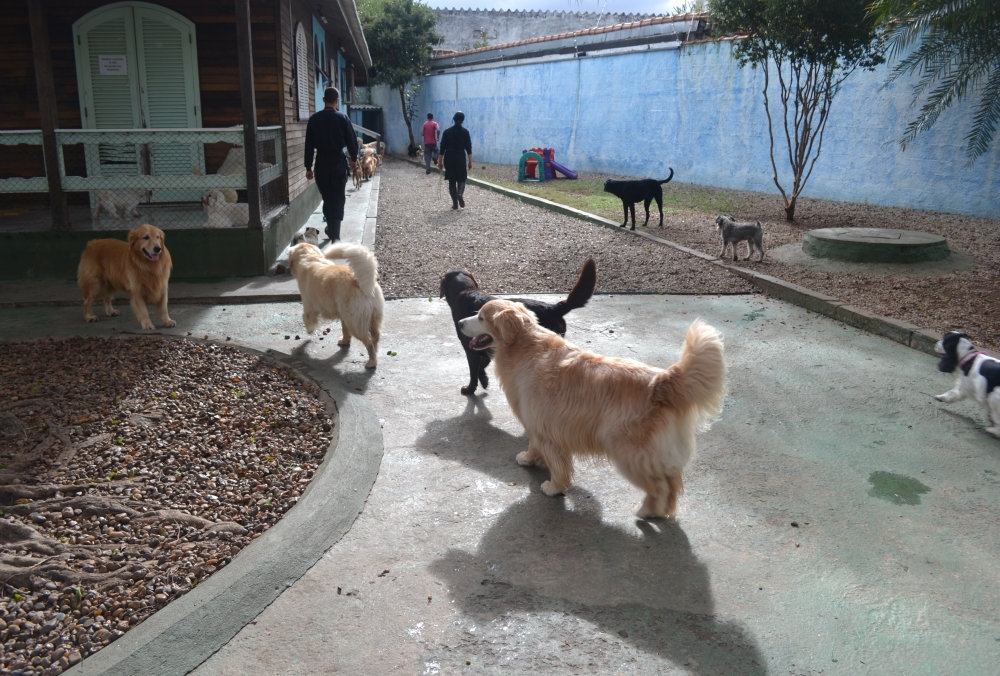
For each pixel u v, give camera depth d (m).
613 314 7.02
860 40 10.07
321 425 4.39
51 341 5.80
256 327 6.44
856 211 12.84
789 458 4.03
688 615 2.72
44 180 7.61
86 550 3.07
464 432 4.39
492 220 13.01
